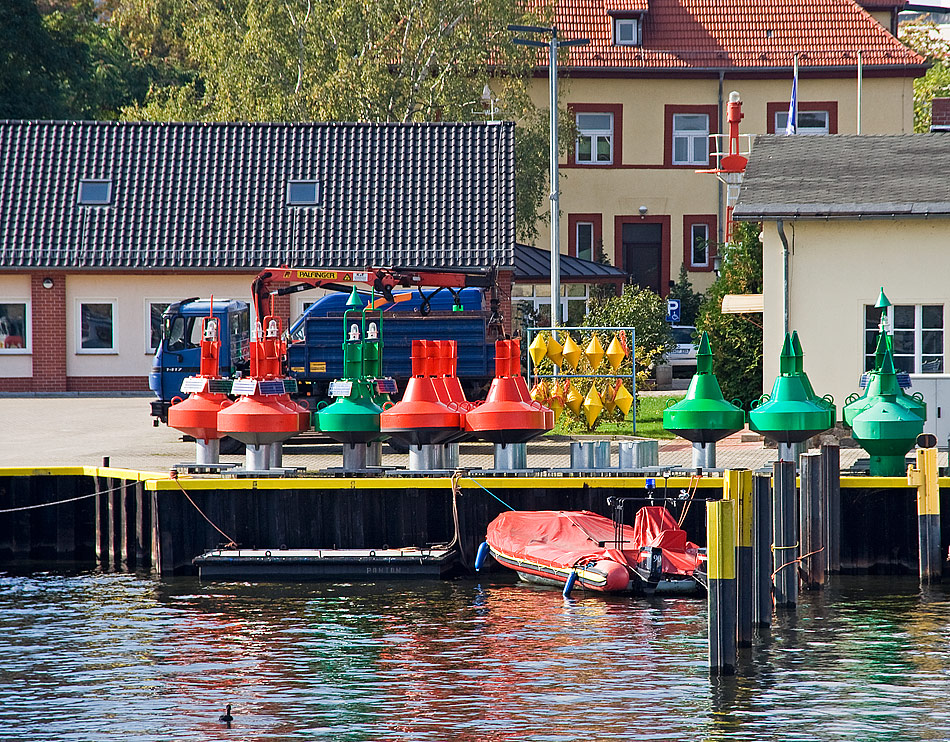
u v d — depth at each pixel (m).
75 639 36.97
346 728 29.55
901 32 154.38
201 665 34.38
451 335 59.97
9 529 49.25
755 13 115.75
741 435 60.91
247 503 46.19
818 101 113.31
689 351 97.81
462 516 46.16
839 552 45.44
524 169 106.69
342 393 47.47
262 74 108.31
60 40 120.38
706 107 113.44
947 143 68.50
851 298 60.38
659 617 39.00
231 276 86.12
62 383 86.50
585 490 46.38
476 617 39.28
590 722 29.78
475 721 29.92
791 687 32.31
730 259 72.44
